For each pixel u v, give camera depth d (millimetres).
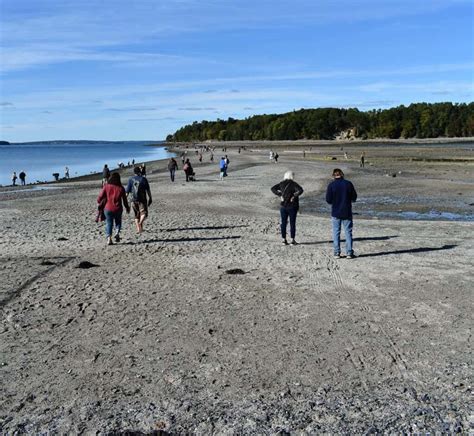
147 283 10047
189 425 5000
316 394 5605
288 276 10484
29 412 5281
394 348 6797
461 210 23969
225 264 11664
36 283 10062
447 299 8844
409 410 5223
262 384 5848
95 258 12461
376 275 10531
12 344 7043
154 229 17156
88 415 5203
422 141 163875
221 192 31688
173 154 147500
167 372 6164
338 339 7129
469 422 4973
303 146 151250
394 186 35375
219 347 6891
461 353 6609
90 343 7055
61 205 26016
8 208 24953
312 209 24875
